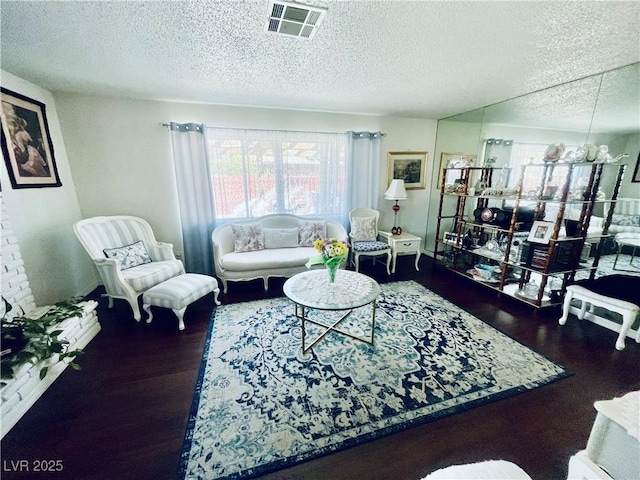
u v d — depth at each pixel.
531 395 1.62
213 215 3.49
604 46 1.81
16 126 2.28
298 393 1.65
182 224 3.36
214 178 3.47
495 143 3.36
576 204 2.56
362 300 1.96
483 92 2.83
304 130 3.66
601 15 1.44
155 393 1.66
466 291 3.15
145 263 2.91
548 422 1.44
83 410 1.53
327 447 1.31
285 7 1.39
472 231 3.74
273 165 3.63
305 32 1.63
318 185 3.87
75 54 1.92
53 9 1.39
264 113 3.48
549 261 2.50
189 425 1.43
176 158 3.18
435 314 2.60
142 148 3.18
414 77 2.39
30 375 1.57
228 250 3.41
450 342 2.15
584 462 0.85
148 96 2.97
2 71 2.20
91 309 2.25
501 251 3.16
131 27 1.58
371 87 2.66
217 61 2.05
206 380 1.76
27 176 2.36
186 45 1.80
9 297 1.93
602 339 2.18
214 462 1.25
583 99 2.45
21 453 1.29
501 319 2.51
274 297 3.04
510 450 1.30
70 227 2.92
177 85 2.60
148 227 3.13
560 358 1.95
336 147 3.83
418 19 1.49
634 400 0.82
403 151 4.23
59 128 2.87
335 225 3.76
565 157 2.37
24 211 2.29
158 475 1.19
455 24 1.54
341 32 1.63
